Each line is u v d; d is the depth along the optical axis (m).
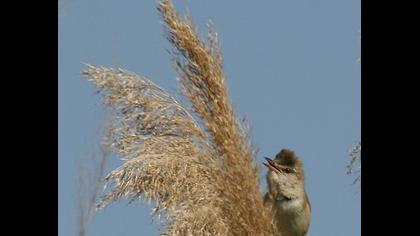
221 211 9.45
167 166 9.63
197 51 9.76
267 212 9.49
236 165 9.44
